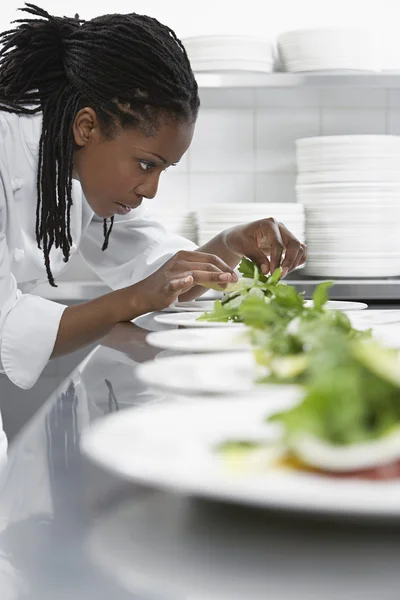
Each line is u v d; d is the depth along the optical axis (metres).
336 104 2.58
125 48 1.35
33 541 0.36
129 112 1.37
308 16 2.54
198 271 1.26
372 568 0.32
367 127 2.60
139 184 1.44
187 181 2.60
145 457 0.38
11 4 2.50
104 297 1.29
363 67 2.29
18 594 0.30
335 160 2.21
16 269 1.56
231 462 0.37
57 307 1.28
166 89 1.35
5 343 1.24
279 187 2.61
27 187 1.48
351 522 0.37
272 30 2.54
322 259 2.27
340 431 0.35
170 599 0.30
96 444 0.40
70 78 1.41
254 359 0.68
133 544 0.35
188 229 2.34
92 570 0.33
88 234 1.85
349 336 0.77
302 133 2.59
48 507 0.41
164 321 1.06
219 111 2.58
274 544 0.35
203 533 0.37
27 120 1.46
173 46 1.38
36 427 0.58
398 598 0.30
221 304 1.17
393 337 0.84
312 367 0.41
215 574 0.32
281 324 0.76
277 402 0.49
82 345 1.28
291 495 0.32
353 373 0.37
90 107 1.39
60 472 0.47
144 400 0.67
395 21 2.54
